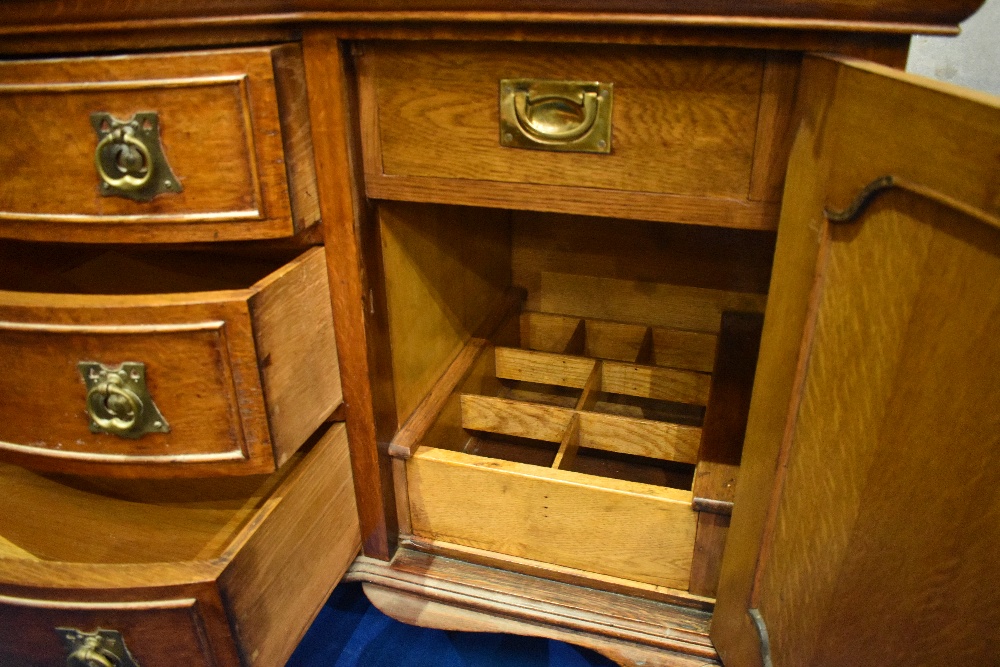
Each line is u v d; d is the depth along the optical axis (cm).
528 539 88
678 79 62
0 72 63
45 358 64
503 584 88
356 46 68
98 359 64
